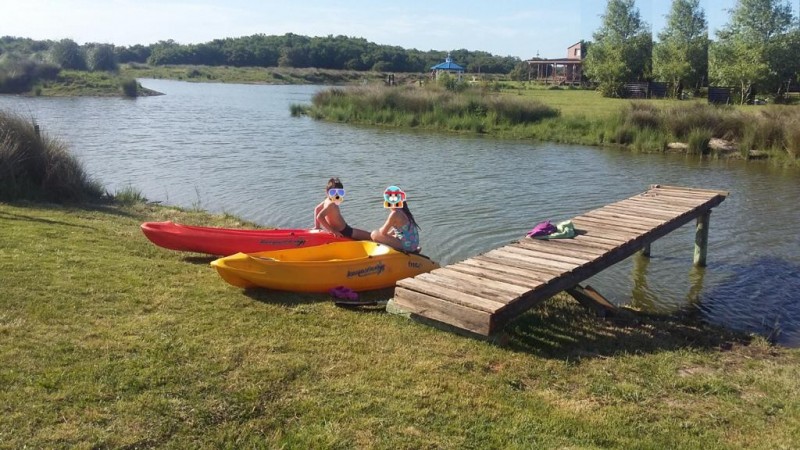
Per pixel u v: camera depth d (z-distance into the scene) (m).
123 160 18.09
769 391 4.96
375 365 4.84
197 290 6.32
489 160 19.55
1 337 4.74
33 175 10.87
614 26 43.59
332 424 3.95
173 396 4.13
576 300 7.10
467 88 38.44
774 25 37.22
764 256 9.89
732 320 7.30
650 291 8.27
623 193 14.69
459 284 5.96
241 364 4.65
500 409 4.31
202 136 24.25
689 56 41.78
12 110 11.61
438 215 12.03
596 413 4.38
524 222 11.66
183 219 10.41
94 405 3.95
